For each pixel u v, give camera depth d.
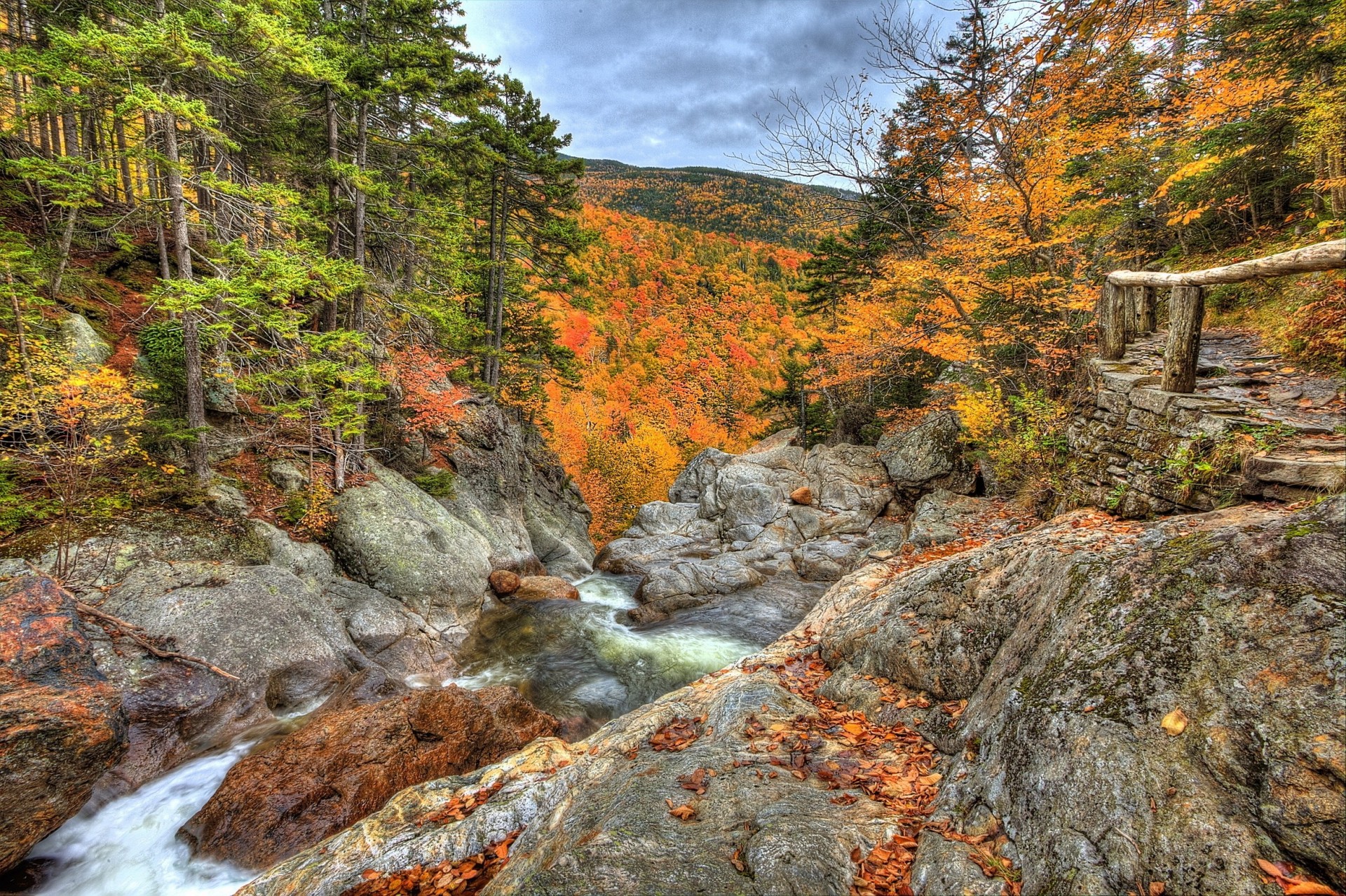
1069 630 3.63
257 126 14.74
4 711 5.82
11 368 9.30
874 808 3.60
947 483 19.30
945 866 2.88
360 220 14.52
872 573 8.57
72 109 11.24
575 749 5.78
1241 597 2.94
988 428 12.13
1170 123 11.09
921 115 10.55
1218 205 14.25
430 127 15.96
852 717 5.06
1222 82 10.11
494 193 22.39
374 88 13.48
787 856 3.04
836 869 2.99
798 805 3.62
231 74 10.38
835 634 6.58
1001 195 11.40
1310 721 2.34
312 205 13.39
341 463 13.77
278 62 11.20
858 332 16.97
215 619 8.95
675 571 17.30
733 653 12.95
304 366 11.16
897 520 20.05
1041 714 3.25
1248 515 3.80
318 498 12.93
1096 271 13.48
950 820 3.31
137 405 9.77
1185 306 5.91
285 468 13.76
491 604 15.37
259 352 11.29
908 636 5.35
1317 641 2.53
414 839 4.49
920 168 11.27
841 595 8.11
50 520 9.30
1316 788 2.20
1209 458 4.96
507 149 20.78
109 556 9.09
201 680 8.23
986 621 4.82
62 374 8.93
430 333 18.89
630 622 15.18
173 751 7.70
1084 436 7.70
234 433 13.58
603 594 18.22
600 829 3.57
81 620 7.80
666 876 3.04
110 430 9.84
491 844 4.39
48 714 6.05
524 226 25.12
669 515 23.12
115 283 14.69
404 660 11.25
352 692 9.58
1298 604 2.70
